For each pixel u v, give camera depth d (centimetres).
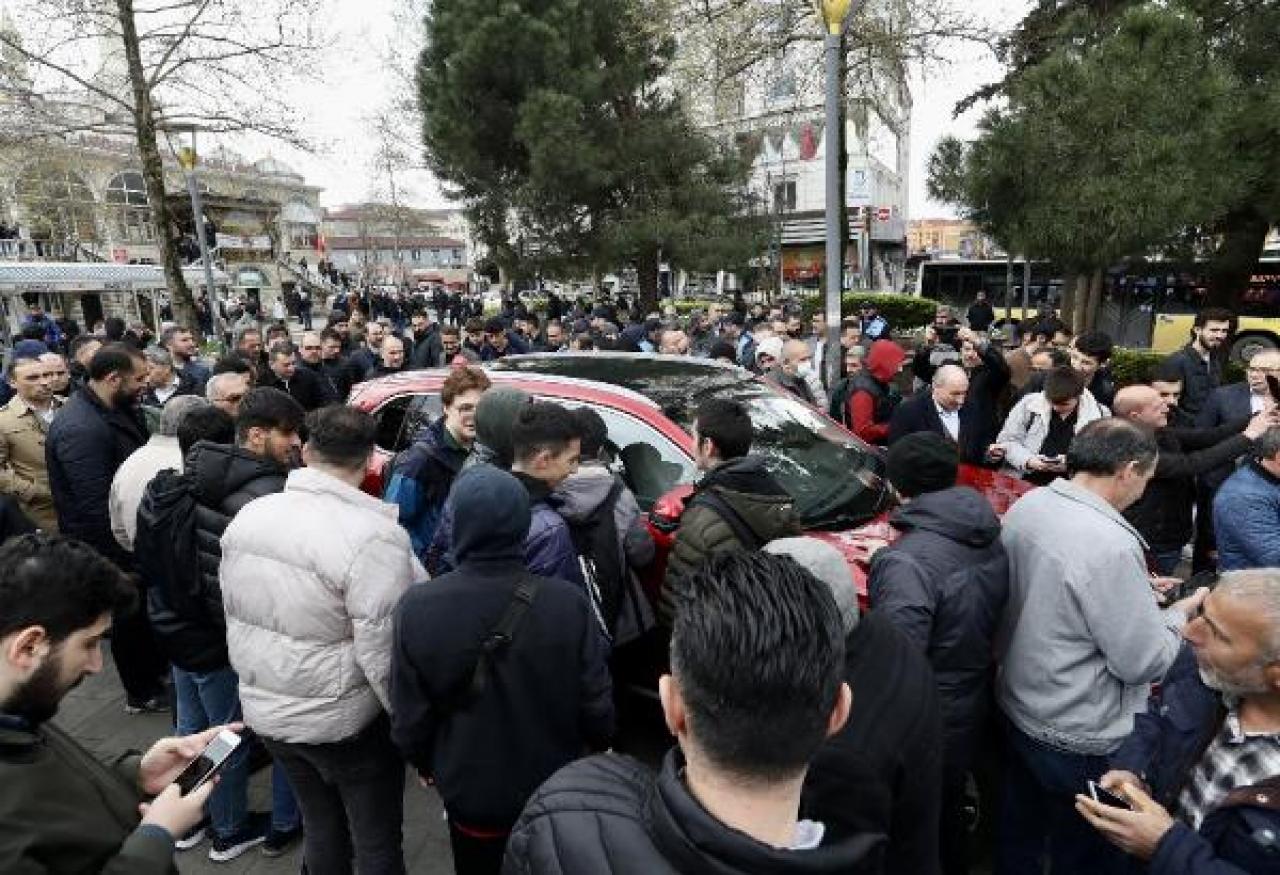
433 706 205
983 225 830
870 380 599
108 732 397
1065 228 713
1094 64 725
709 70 1340
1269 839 154
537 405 263
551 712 205
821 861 93
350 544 219
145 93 1140
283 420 277
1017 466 459
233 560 228
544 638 202
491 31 1697
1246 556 308
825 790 146
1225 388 473
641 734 365
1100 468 229
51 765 129
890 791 155
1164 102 691
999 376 493
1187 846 162
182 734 316
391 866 248
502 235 1981
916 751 159
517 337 1027
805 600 101
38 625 132
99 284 2512
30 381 441
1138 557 218
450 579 203
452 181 2011
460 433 350
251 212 2856
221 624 281
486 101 1819
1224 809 161
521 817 120
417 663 200
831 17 627
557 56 1698
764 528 255
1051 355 607
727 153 1880
